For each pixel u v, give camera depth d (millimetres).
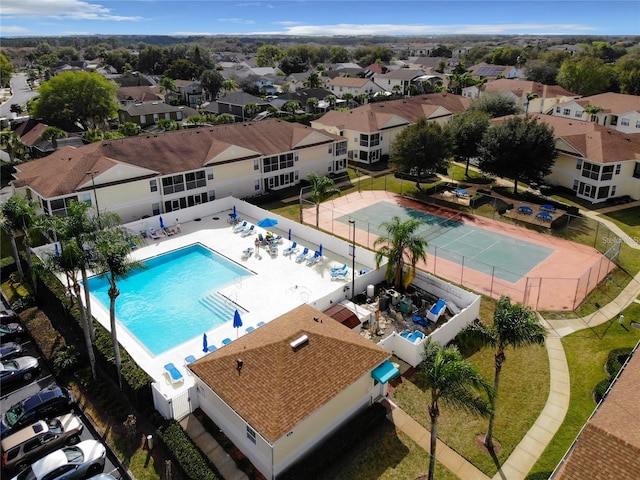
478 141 61531
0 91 180375
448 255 42500
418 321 31859
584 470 15766
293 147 59281
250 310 33625
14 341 30859
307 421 20781
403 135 58031
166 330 31797
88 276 37781
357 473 20922
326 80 154625
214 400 22766
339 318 30062
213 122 95875
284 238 45469
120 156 48281
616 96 86562
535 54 185625
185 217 48625
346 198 57281
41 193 41969
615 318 32344
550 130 54156
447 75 155375
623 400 18828
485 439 22531
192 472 19875
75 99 89938
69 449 21469
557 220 47844
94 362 26797
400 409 24531
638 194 55125
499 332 20141
